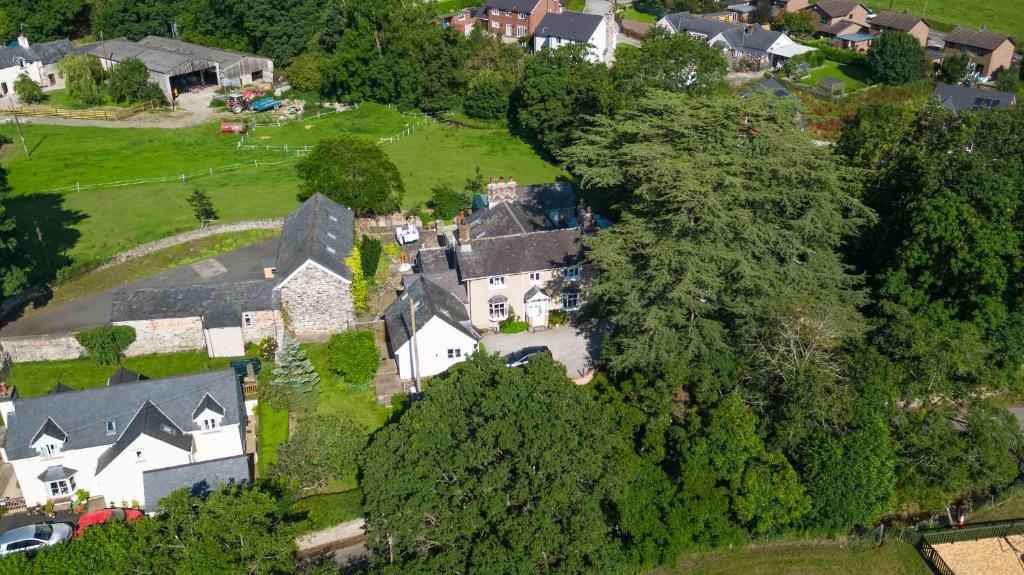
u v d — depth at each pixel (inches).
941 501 2055.9
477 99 4584.2
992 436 2059.5
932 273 2402.8
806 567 1972.2
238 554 1603.1
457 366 2123.5
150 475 1872.5
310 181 3193.9
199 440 2032.5
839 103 4522.6
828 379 2060.8
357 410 2258.9
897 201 2669.8
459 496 1793.8
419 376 2378.2
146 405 2012.8
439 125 4591.5
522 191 3243.1
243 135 4308.6
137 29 5408.5
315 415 2123.5
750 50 5251.0
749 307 2181.3
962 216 2351.1
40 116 4453.7
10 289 2463.1
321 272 2465.6
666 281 2074.3
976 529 2055.9
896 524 2050.9
